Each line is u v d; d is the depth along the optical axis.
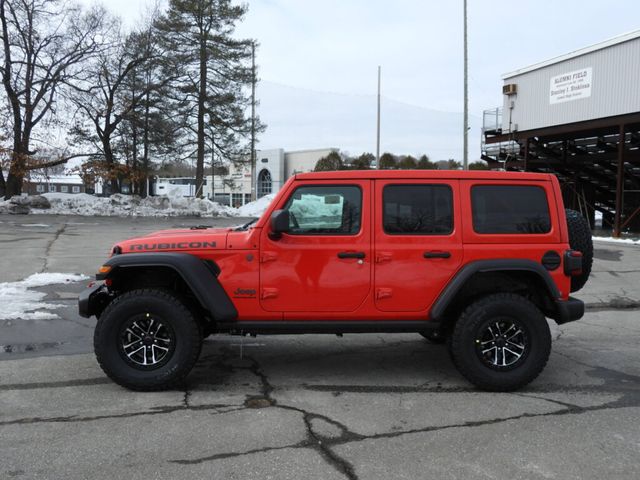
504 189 4.77
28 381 4.77
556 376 5.12
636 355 5.90
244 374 5.09
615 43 19.64
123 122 31.91
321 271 4.60
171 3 34.03
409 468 3.21
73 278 9.67
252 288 4.58
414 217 4.68
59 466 3.19
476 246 4.67
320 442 3.56
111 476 3.08
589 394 4.60
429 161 63.25
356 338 6.52
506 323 4.64
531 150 25.52
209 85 35.66
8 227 19.34
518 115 24.67
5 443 3.50
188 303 4.70
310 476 3.10
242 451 3.42
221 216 31.83
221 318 4.54
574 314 4.69
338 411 4.14
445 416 4.05
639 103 18.86
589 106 20.92
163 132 32.53
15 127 28.94
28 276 9.85
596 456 3.39
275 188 74.69
